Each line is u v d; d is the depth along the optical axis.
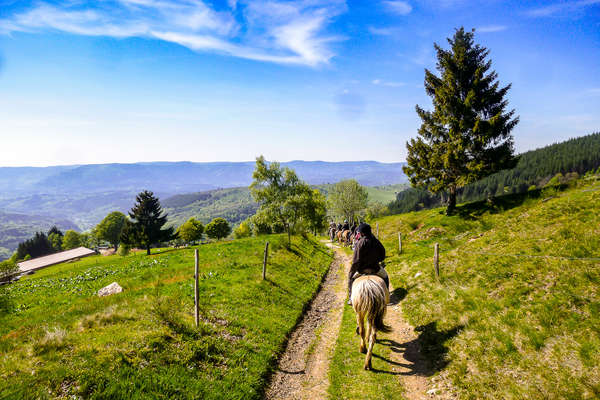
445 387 6.52
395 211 192.38
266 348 9.26
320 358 9.16
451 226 28.41
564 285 7.69
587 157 176.25
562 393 5.25
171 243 116.50
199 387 6.75
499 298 8.61
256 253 22.41
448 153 29.62
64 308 13.73
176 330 8.52
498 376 6.19
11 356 6.62
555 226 11.14
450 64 31.28
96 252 106.94
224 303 11.79
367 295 7.55
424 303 10.59
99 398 5.71
